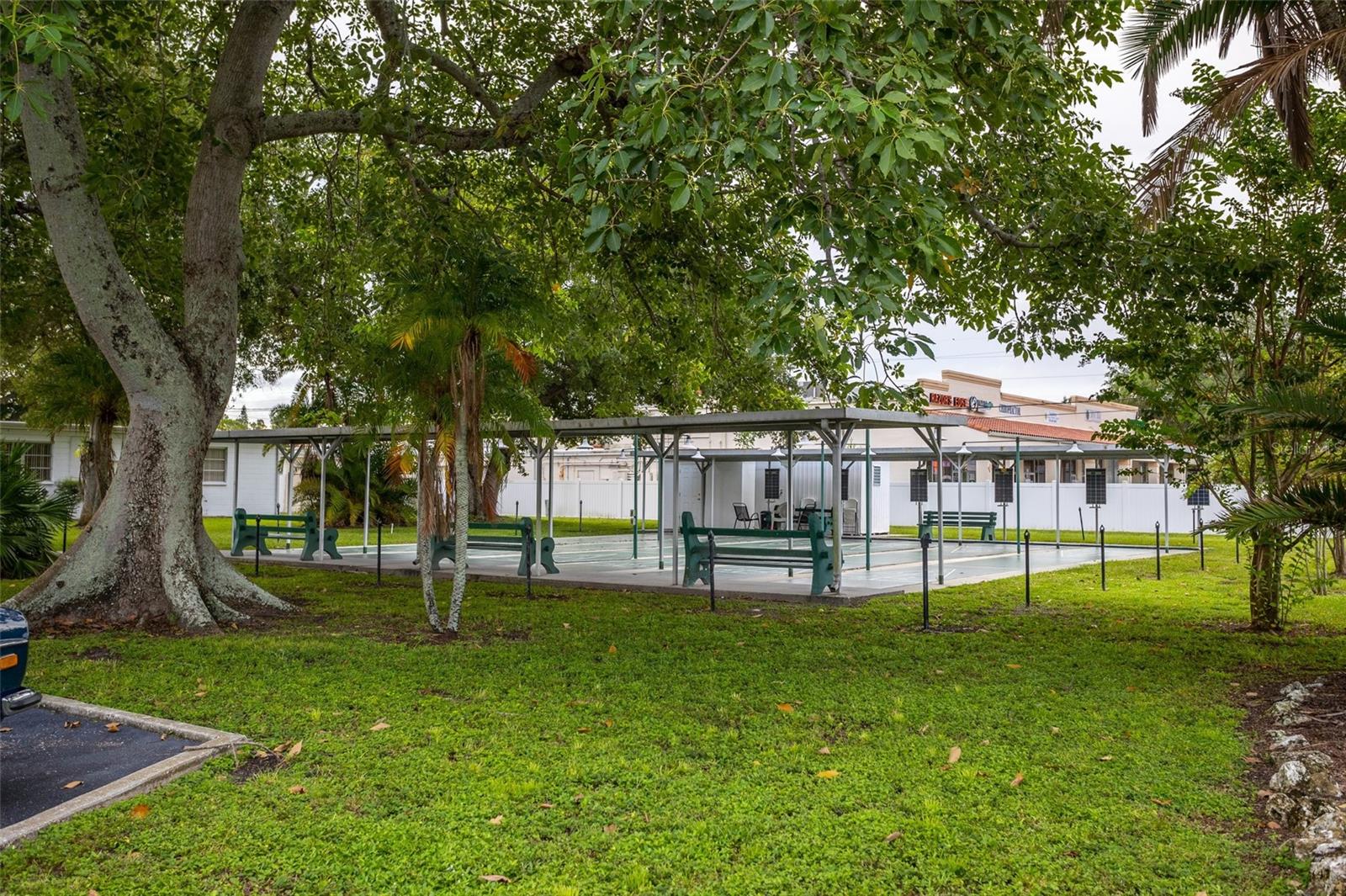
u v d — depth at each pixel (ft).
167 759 16.52
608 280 45.57
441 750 17.22
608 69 21.52
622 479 136.46
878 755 17.12
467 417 30.73
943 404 120.78
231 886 11.64
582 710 20.25
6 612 14.94
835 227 19.47
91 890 11.48
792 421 42.52
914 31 18.78
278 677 23.27
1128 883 11.93
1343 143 28.14
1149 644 29.25
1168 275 29.71
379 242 41.39
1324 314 22.27
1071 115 32.96
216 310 33.88
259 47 33.27
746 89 17.47
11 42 20.94
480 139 37.17
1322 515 21.07
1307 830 13.21
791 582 48.03
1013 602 40.81
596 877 11.95
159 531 31.96
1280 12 29.76
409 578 50.70
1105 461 117.70
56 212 30.48
